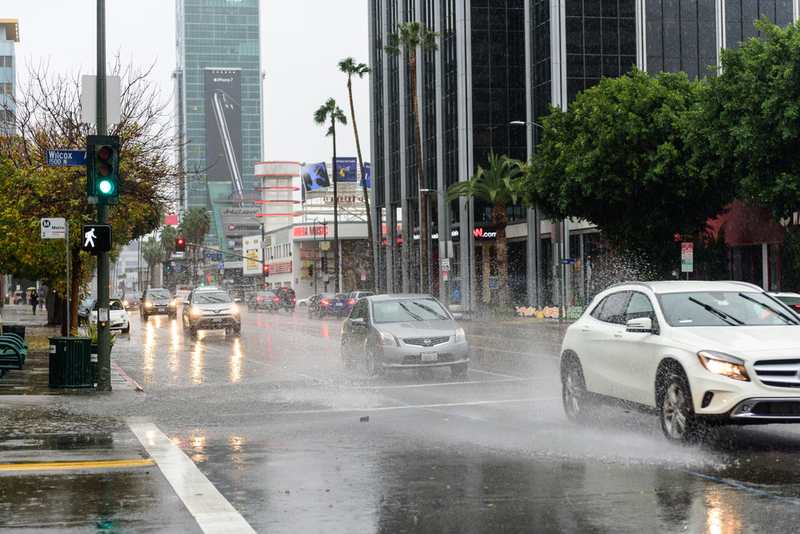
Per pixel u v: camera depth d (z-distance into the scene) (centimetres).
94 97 1499
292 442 996
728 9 5438
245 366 2156
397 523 616
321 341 3189
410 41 5431
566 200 3284
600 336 1062
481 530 594
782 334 907
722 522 602
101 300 1562
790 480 739
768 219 3347
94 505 678
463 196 6116
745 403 845
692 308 987
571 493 702
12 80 11319
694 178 2923
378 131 7950
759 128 2362
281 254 12175
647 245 3278
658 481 743
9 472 819
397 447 948
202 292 3716
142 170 2631
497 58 6138
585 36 5516
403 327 1764
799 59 2225
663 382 927
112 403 1402
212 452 930
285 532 595
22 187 2564
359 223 11244
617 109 3066
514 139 6134
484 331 3719
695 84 3183
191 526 612
